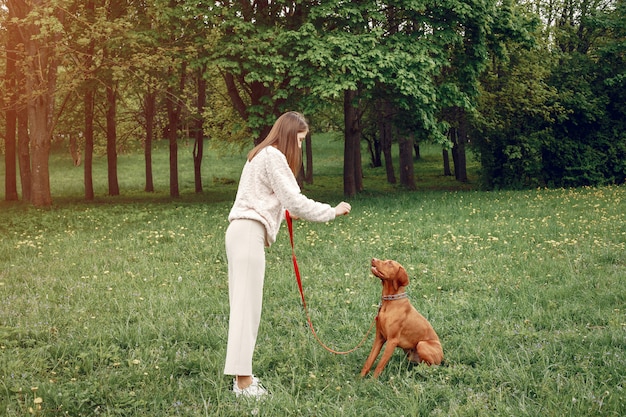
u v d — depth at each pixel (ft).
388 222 39.73
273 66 51.96
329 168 132.16
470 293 21.16
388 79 53.26
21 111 68.18
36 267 26.02
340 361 14.55
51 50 54.65
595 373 13.21
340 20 56.65
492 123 75.15
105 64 55.67
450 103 59.98
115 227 38.70
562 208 48.08
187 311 18.90
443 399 12.25
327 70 53.36
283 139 12.73
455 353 14.67
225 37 54.75
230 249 12.30
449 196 62.49
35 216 44.88
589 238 32.19
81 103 78.48
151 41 53.57
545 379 12.67
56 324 17.35
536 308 18.93
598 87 80.79
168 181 112.57
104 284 22.65
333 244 31.83
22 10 53.98
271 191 12.50
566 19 84.33
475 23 60.64
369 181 102.83
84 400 11.69
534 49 71.51
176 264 26.73
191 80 85.66
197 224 39.93
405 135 62.34
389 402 12.05
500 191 71.05
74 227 39.93
